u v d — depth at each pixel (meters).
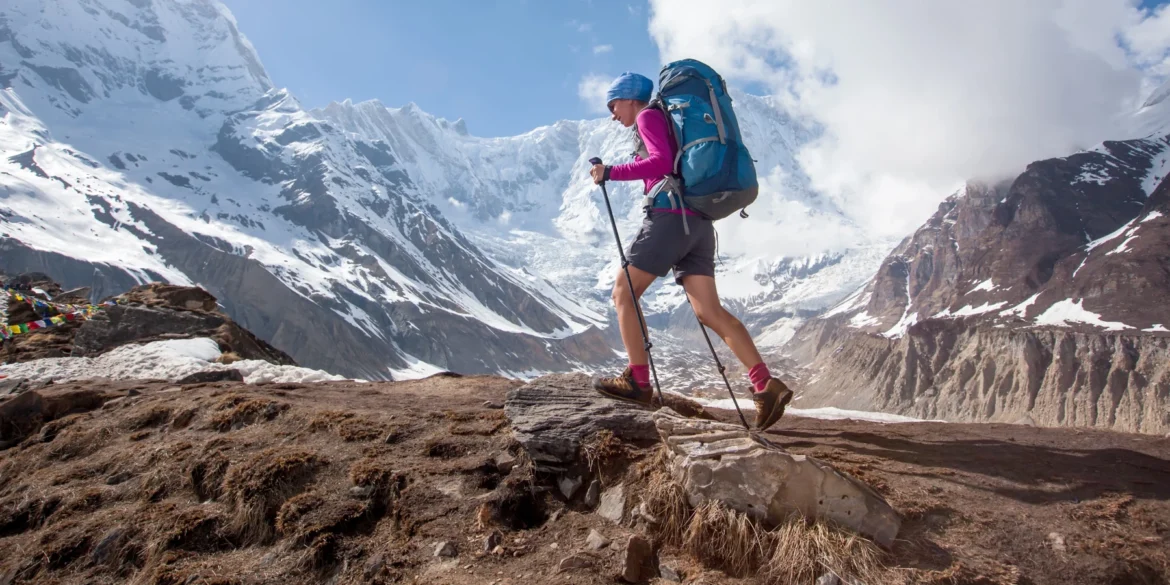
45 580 4.45
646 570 3.67
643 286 5.01
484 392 7.60
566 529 4.13
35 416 7.21
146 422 6.50
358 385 8.40
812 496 3.58
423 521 4.20
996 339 169.25
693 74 4.91
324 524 4.27
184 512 4.72
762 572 3.48
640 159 5.12
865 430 5.81
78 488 5.48
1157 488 4.00
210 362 12.34
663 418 4.32
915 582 3.23
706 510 3.76
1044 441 5.06
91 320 14.66
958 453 4.79
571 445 4.55
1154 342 141.62
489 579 3.69
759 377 4.78
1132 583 3.28
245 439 5.55
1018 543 3.54
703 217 4.88
